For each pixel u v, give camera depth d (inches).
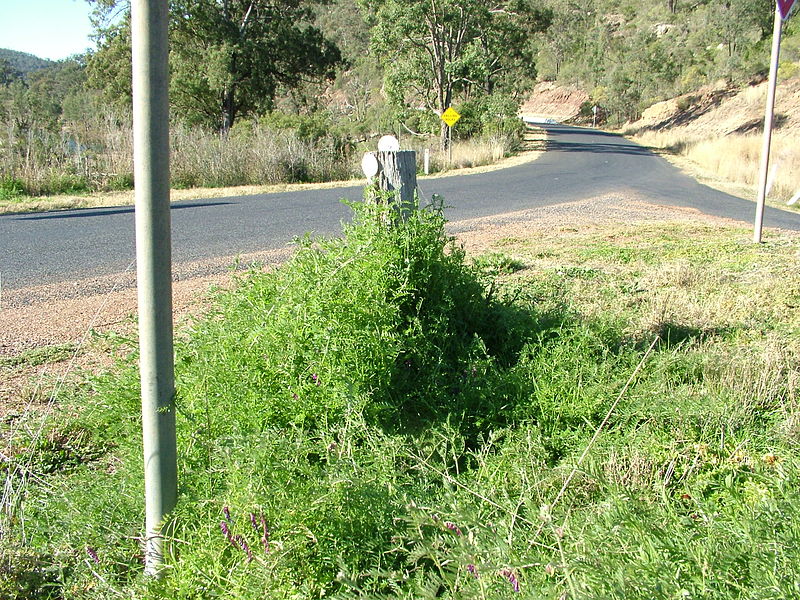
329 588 98.2
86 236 414.0
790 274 292.7
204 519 109.2
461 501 108.6
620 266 315.6
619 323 209.0
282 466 106.1
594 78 3257.9
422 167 992.2
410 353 163.5
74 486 129.0
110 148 740.0
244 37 1507.1
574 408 158.9
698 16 3277.6
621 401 161.2
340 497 102.5
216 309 186.1
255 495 100.6
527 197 639.8
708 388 169.5
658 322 218.2
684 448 140.3
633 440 143.5
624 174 965.2
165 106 95.4
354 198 617.6
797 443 141.6
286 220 475.5
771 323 228.2
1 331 224.2
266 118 1164.5
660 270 297.9
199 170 784.3
